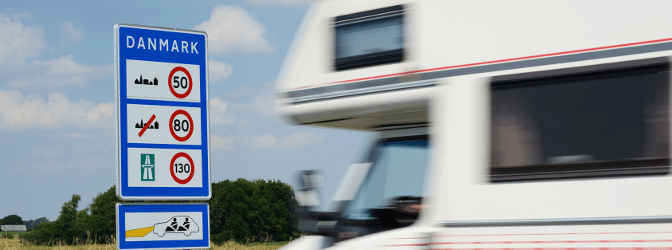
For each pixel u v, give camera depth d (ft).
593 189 21.12
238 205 517.96
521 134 22.53
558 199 21.57
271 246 166.81
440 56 24.38
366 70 25.84
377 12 25.89
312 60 27.27
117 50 40.47
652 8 21.07
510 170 22.54
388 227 28.53
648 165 20.47
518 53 22.99
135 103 40.86
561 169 21.71
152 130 41.29
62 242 153.79
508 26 23.27
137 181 40.60
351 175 30.22
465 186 23.22
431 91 24.35
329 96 26.55
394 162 29.27
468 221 23.00
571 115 21.85
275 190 537.65
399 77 25.03
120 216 39.93
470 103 23.56
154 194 41.06
